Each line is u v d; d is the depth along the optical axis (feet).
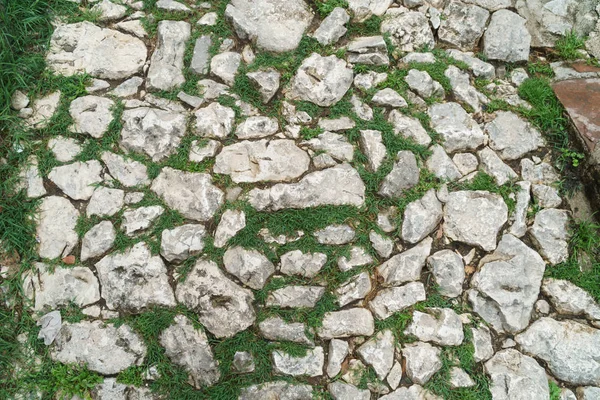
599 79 8.18
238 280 7.07
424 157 7.61
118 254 7.09
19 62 7.62
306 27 8.07
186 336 6.91
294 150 7.51
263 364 6.95
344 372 6.97
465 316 7.20
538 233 7.50
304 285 7.12
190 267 7.07
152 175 7.36
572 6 8.50
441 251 7.37
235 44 7.98
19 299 7.09
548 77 8.30
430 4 8.39
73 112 7.54
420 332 7.06
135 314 6.98
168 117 7.52
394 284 7.20
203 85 7.73
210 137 7.52
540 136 7.89
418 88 7.86
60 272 7.09
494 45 8.23
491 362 7.08
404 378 6.98
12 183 7.33
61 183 7.32
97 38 7.88
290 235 7.23
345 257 7.22
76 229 7.21
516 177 7.68
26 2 7.80
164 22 7.90
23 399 6.84
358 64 7.95
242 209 7.23
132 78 7.76
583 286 7.35
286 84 7.82
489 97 8.05
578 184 7.73
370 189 7.45
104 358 6.86
